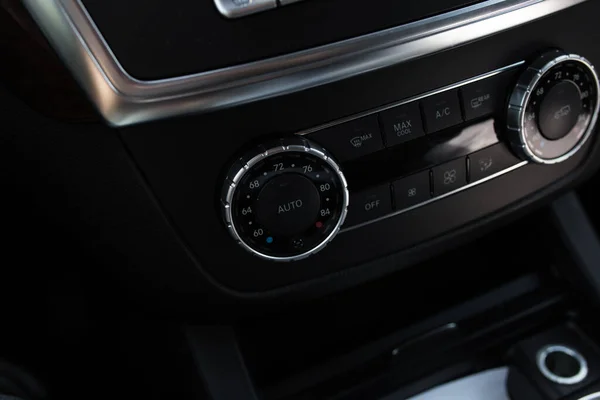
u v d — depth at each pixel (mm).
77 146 525
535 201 717
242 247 566
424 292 835
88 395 891
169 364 722
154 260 594
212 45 494
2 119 522
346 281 662
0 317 914
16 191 596
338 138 566
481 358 767
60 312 927
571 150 657
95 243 592
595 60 653
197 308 646
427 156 610
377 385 745
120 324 829
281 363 769
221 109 516
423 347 777
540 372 715
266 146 531
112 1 465
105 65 479
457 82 590
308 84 530
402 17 535
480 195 666
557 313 798
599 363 723
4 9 451
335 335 793
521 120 615
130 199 550
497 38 586
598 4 618
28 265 872
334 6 511
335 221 574
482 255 881
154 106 500
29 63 475
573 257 796
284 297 649
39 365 904
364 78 549
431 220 654
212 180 548
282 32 506
